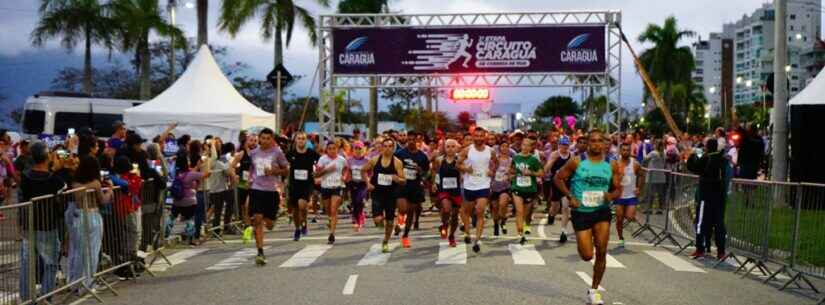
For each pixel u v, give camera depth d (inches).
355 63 1045.2
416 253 495.8
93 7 1726.1
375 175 504.1
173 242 568.7
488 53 1034.7
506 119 2337.6
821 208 369.7
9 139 658.8
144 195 444.5
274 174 462.6
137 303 344.5
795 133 765.3
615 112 1037.2
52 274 337.4
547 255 485.1
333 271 423.5
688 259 484.4
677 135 965.8
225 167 610.5
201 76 998.4
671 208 560.4
